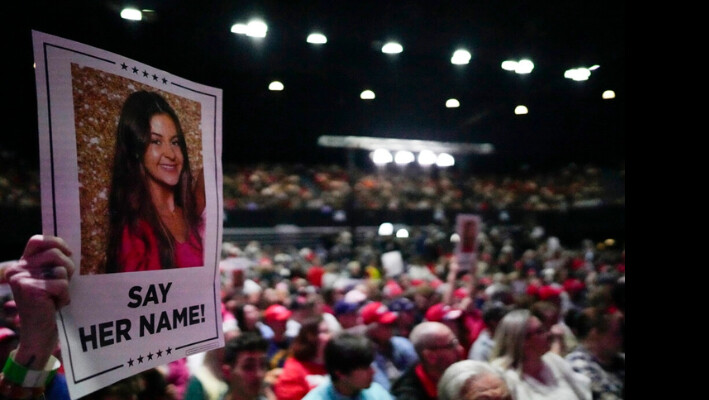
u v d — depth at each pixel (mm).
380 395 2613
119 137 1127
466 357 3822
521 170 17328
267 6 6191
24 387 974
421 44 6875
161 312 1212
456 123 16219
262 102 15477
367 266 9609
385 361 3459
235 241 13516
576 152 16812
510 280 6652
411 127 16453
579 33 6605
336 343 2453
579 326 3670
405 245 13094
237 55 8562
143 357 1170
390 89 14438
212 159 1349
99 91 1088
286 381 2979
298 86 14281
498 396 2100
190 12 6465
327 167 17094
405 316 4242
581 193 16391
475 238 4262
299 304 4266
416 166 17609
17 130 13961
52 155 1008
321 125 16359
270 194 15281
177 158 1256
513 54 7355
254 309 4051
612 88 10969
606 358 3078
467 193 17016
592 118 15680
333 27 6578
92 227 1071
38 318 970
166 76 1233
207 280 1331
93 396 2166
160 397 2541
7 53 12273
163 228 1219
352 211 14977
